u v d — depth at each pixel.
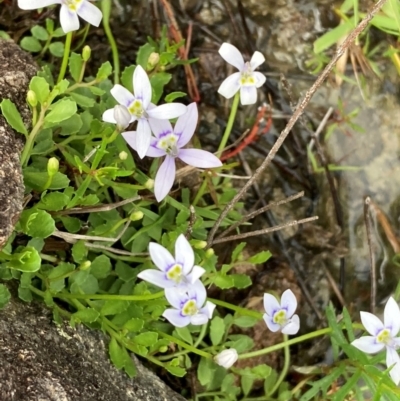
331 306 0.13
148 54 0.13
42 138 0.11
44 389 0.09
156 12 0.15
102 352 0.11
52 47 0.14
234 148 0.15
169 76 0.13
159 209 0.13
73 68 0.12
